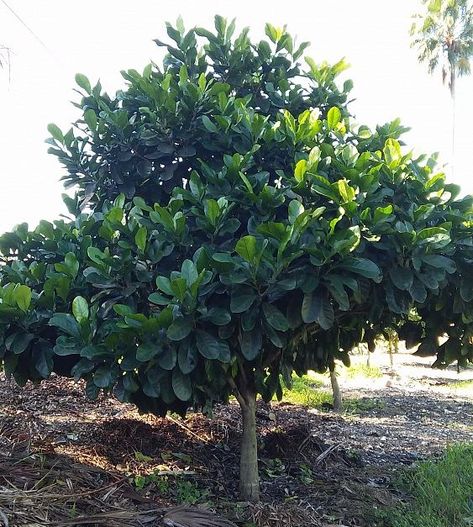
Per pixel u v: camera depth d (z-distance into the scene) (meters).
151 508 3.67
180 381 3.20
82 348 3.28
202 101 4.16
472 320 3.92
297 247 3.24
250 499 4.24
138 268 3.59
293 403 8.88
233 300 3.23
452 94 28.66
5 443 4.33
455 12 28.06
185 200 3.88
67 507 3.30
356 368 13.64
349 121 4.61
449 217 3.75
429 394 10.98
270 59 4.76
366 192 3.62
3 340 3.43
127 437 4.97
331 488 4.81
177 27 4.70
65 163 4.41
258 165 4.11
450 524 4.20
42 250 4.09
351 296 3.65
